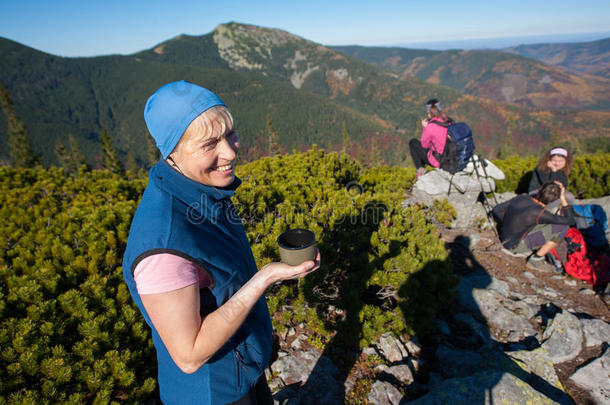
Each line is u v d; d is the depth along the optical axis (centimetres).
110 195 585
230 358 112
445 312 415
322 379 283
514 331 388
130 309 263
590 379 324
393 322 334
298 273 92
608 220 611
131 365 239
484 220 629
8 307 255
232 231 111
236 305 83
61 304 256
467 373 304
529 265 530
